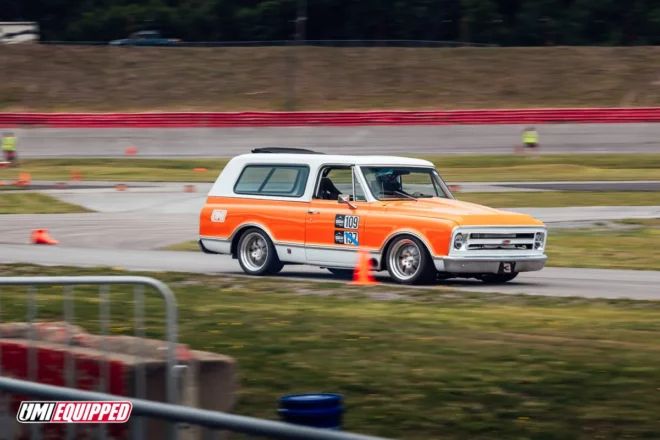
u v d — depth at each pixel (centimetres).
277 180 3638
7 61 17200
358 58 17362
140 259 4312
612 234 5488
